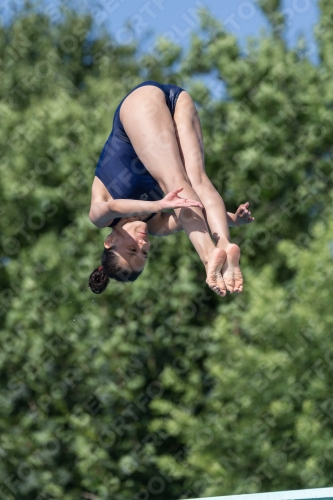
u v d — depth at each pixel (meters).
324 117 25.16
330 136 26.09
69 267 23.75
